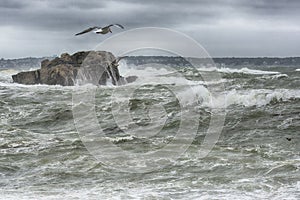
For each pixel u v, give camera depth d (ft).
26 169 92.27
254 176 83.35
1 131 132.87
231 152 102.32
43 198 72.13
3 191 77.25
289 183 78.59
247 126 129.80
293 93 173.27
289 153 100.63
